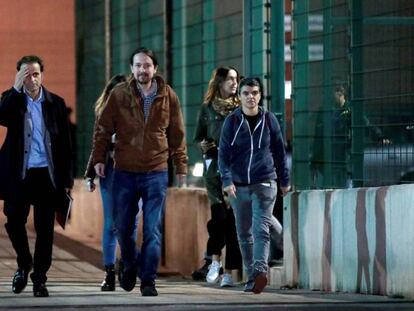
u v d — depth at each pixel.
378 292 24.45
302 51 28.72
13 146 23.02
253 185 25.00
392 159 25.11
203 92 34.72
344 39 26.83
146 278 23.45
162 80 23.55
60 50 48.94
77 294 23.86
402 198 23.41
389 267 23.94
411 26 24.30
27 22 48.81
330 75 27.48
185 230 34.19
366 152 26.05
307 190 28.02
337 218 26.16
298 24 28.89
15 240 23.59
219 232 29.06
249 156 24.92
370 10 25.72
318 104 27.98
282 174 25.28
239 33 32.25
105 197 26.11
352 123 26.50
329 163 27.59
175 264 35.16
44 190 23.08
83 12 45.16
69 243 40.78
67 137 23.25
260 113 25.05
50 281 29.62
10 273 31.91
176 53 36.91
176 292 25.06
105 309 20.38
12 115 22.97
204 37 34.62
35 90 23.02
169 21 37.22
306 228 27.62
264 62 30.22
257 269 24.75
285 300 22.73
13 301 21.67
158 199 23.41
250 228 25.38
